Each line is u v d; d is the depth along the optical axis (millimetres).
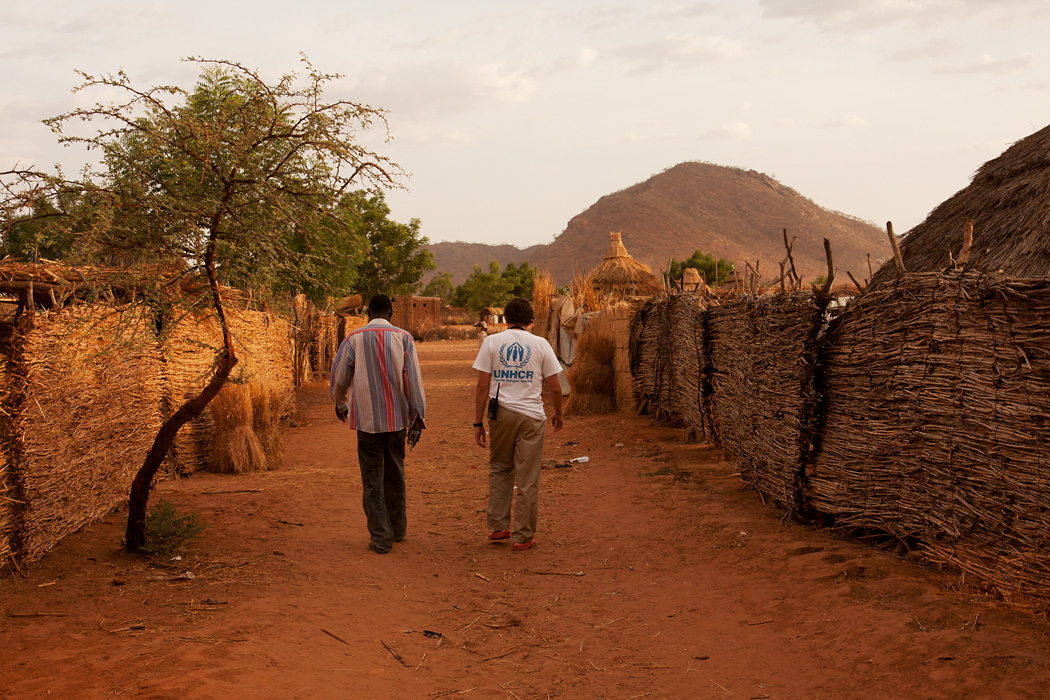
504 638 4414
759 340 7055
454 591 5262
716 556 5695
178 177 5148
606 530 6703
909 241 9594
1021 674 3316
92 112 4629
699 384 9875
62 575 5082
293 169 5223
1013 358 4164
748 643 4176
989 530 4344
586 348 14758
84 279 5418
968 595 4281
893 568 4824
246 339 10523
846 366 5652
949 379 4645
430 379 25734
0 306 6016
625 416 13648
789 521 6285
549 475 9227
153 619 4312
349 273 24047
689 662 4016
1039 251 7117
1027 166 8555
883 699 3367
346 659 3953
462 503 8008
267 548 6023
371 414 5988
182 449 9031
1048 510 3955
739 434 7855
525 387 6266
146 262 5113
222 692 3355
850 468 5586
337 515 7344
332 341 25969
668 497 7551
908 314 4996
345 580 5328
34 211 4770
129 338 6582
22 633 4000
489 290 95750
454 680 3816
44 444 5297
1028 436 4059
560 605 4973
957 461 4578
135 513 5621
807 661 3857
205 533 6375
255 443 9609
